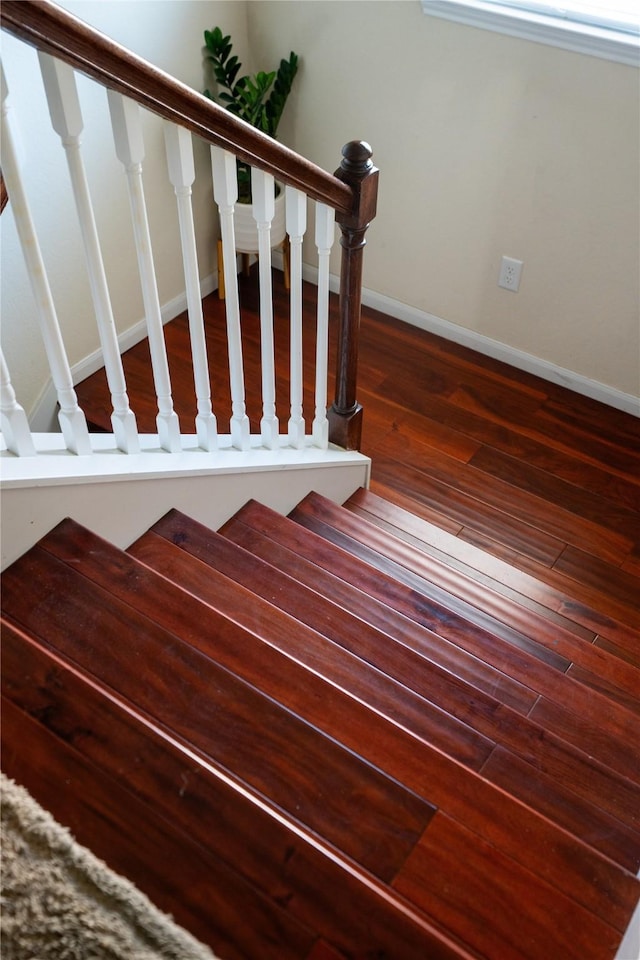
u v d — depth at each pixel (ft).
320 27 10.50
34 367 9.84
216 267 12.46
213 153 5.37
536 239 10.50
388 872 3.84
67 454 5.54
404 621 6.49
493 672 6.18
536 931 3.72
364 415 11.09
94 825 3.72
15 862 3.55
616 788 5.21
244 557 6.27
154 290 5.52
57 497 5.34
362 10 10.02
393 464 10.50
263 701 4.40
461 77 9.80
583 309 10.74
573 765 5.28
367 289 12.50
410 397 11.34
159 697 4.41
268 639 5.42
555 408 11.25
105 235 10.19
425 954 3.46
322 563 7.09
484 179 10.40
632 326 10.51
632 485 10.37
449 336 12.12
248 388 11.30
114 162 9.77
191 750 4.20
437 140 10.46
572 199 9.93
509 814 4.11
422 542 8.90
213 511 6.94
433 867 3.86
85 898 3.47
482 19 9.20
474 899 3.79
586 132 9.37
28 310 9.41
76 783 3.84
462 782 4.25
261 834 3.73
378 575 7.04
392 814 4.01
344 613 6.04
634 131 9.09
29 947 3.35
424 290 11.94
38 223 9.14
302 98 11.31
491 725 5.47
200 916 3.50
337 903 3.56
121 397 5.67
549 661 7.21
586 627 8.41
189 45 10.41
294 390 7.61
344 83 10.79
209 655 4.79
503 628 7.45
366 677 5.24
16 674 4.19
